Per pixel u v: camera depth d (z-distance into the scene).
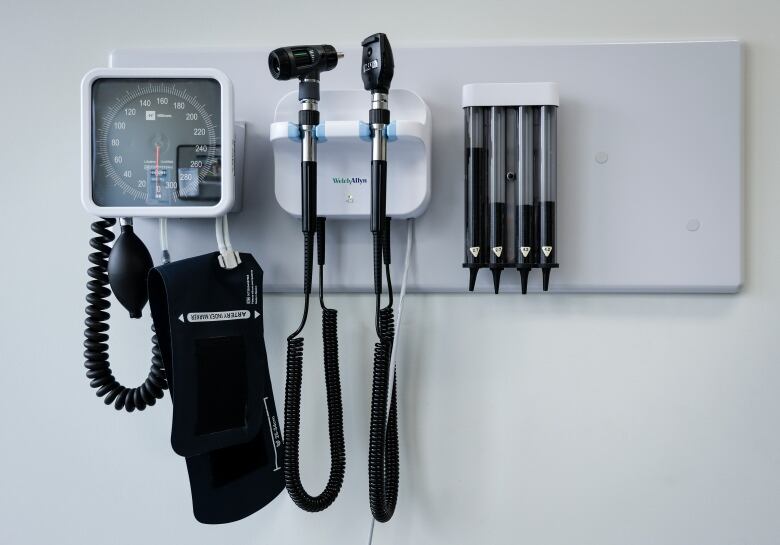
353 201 0.78
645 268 0.80
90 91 0.74
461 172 0.81
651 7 0.82
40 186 0.86
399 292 0.83
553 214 0.77
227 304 0.75
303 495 0.76
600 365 0.82
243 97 0.83
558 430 0.82
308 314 0.83
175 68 0.74
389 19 0.84
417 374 0.83
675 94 0.80
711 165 0.79
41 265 0.86
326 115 0.79
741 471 0.81
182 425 0.72
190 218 0.83
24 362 0.86
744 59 0.81
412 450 0.83
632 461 0.82
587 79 0.80
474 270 0.78
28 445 0.86
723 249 0.79
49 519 0.85
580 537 0.82
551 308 0.82
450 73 0.81
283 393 0.84
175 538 0.85
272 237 0.83
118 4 0.86
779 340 0.81
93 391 0.86
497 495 0.83
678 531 0.81
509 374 0.83
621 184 0.80
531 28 0.83
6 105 0.86
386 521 0.79
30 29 0.86
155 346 0.80
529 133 0.78
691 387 0.81
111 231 0.83
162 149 0.75
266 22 0.85
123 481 0.85
